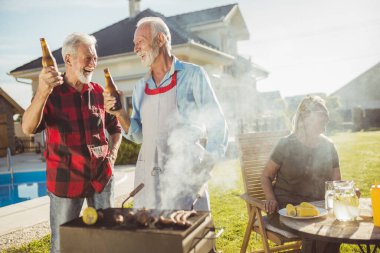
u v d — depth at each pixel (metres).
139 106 2.50
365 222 1.97
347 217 1.98
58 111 2.37
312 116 2.80
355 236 1.75
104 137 2.59
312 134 2.84
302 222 2.02
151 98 2.37
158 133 2.31
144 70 12.30
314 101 2.86
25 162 13.80
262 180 2.89
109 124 2.84
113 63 12.82
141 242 1.60
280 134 3.52
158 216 1.82
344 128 22.33
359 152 10.45
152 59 2.30
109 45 13.62
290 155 2.87
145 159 2.35
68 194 2.36
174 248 1.54
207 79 2.34
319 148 2.88
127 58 12.26
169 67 2.37
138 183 2.35
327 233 1.82
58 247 2.39
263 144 3.42
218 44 15.79
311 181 2.88
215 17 16.09
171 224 1.69
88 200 2.49
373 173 7.00
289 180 2.89
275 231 2.67
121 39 13.77
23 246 3.78
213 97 2.31
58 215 2.39
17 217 4.85
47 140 2.42
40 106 2.11
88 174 2.41
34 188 10.66
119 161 10.88
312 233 1.83
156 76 2.40
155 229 1.64
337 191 2.02
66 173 2.36
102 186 2.48
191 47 11.63
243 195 2.91
